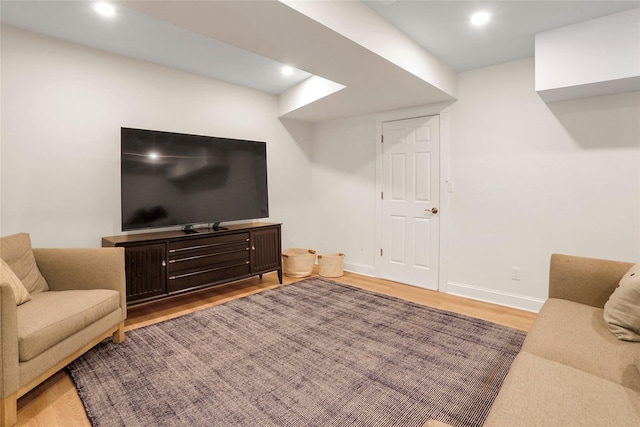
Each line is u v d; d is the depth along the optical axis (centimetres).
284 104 423
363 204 433
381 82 289
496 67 319
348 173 446
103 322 214
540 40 252
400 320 279
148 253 283
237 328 261
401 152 391
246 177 379
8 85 248
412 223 386
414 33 257
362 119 428
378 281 403
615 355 136
